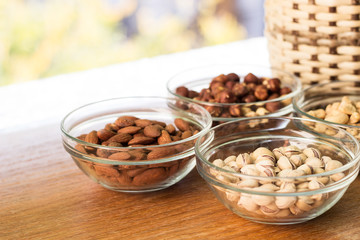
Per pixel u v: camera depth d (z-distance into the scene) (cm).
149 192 58
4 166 63
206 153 57
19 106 77
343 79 67
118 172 55
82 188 59
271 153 55
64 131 57
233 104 63
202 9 178
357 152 52
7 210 56
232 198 51
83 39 174
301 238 52
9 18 166
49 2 168
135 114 64
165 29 178
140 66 88
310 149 55
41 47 171
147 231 53
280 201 50
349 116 61
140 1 174
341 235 52
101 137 57
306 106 65
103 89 81
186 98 64
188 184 59
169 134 58
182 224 54
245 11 179
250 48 91
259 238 52
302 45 67
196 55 90
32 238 53
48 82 85
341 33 64
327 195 51
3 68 170
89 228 54
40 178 61
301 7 65
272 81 67
